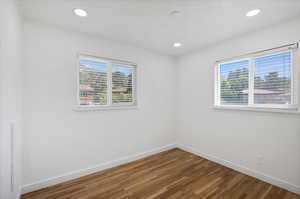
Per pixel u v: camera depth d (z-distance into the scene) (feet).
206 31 7.20
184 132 11.05
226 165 8.37
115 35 7.68
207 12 5.59
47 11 5.49
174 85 11.58
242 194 5.95
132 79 9.50
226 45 8.32
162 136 10.89
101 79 8.21
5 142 3.80
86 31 7.22
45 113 6.40
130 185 6.61
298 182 5.85
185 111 10.94
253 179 7.02
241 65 7.91
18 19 5.15
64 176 6.84
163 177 7.27
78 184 6.64
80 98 7.48
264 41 6.80
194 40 8.30
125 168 8.23
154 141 10.43
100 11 5.52
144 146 9.88
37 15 5.74
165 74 11.02
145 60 9.86
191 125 10.50
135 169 8.11
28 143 6.01
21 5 5.06
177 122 11.59
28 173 6.01
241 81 7.91
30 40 6.03
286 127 6.15
